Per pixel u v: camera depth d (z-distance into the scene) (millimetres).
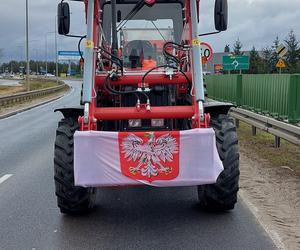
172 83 6766
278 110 13000
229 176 6359
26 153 12930
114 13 7105
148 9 7691
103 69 6965
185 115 6168
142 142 5719
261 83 14930
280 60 29422
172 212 6945
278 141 12539
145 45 7633
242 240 5727
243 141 13867
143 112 6176
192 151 5734
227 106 6730
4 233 6129
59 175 6441
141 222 6520
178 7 7738
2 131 18797
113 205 7371
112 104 7082
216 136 6465
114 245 5660
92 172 5758
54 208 7238
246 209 7000
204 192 6621
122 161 5750
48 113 27781
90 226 6367
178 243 5680
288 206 7152
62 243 5746
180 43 7711
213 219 6559
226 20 7066
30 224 6480
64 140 6500
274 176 9172
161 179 5762
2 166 10977
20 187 8727
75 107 6711
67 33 7301
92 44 6508
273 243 5613
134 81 6773
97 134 5727
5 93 57562
